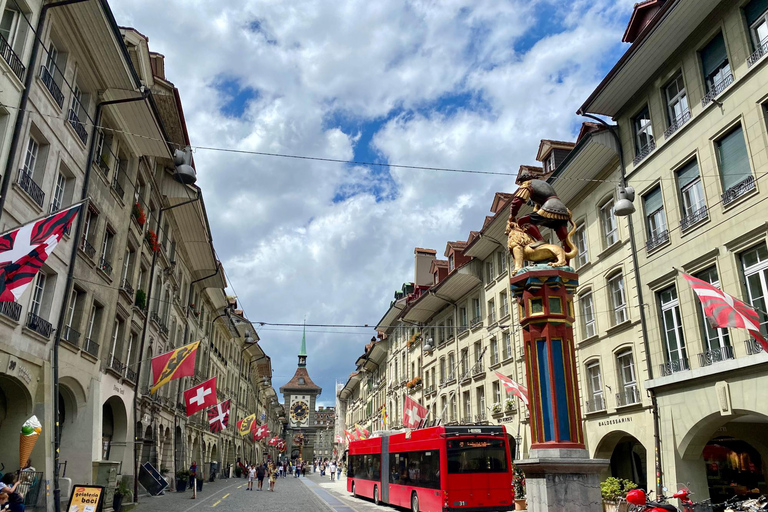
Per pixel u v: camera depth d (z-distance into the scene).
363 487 28.78
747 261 14.62
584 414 21.52
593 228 21.95
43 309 15.54
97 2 14.84
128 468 22.16
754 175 14.29
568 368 8.23
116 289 20.84
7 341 13.50
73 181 16.69
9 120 12.95
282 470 72.38
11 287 9.34
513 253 9.21
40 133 14.52
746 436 16.66
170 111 22.95
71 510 13.60
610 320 20.44
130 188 21.94
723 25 15.62
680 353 16.77
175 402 32.59
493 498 18.12
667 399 16.89
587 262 22.20
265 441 95.69
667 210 17.53
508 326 28.42
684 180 17.14
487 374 30.69
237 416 58.28
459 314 35.97
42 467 14.45
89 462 17.62
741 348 14.29
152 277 25.66
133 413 23.23
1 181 12.63
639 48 17.50
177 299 32.28
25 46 13.54
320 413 143.00
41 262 9.75
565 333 8.39
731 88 15.14
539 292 8.57
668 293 17.61
